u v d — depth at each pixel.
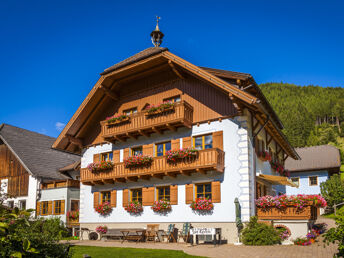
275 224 17.44
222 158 18.84
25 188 32.41
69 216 27.42
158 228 20.30
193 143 20.25
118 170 22.19
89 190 24.41
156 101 22.23
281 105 169.25
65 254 9.97
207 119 19.94
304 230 16.75
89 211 24.03
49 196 30.61
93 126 25.34
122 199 22.50
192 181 19.66
